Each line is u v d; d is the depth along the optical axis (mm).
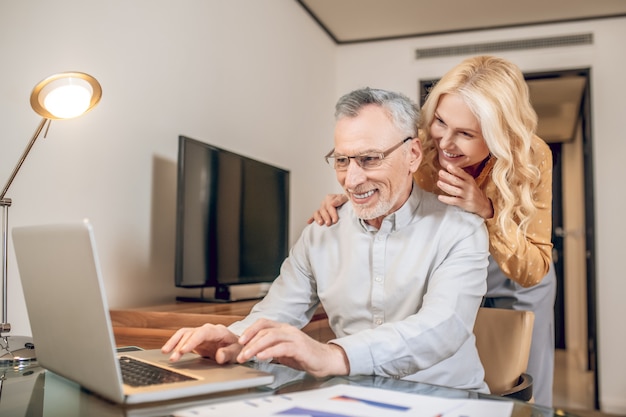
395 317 1475
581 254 5836
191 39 2744
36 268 1037
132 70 2338
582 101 5512
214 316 1972
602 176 4285
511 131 1710
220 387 939
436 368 1396
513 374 1559
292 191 3906
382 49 4797
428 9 4219
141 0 2393
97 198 2146
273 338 1004
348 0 4082
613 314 4207
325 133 4586
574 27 4387
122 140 2279
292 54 3936
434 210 1485
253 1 3361
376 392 939
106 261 2195
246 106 3275
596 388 4191
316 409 833
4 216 1599
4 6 1777
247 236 2889
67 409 885
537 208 1913
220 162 2635
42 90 1505
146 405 891
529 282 1867
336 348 1099
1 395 979
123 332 2080
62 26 1994
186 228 2369
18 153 1818
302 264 1602
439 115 1699
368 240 1504
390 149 1329
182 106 2670
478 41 4582
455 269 1337
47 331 1066
